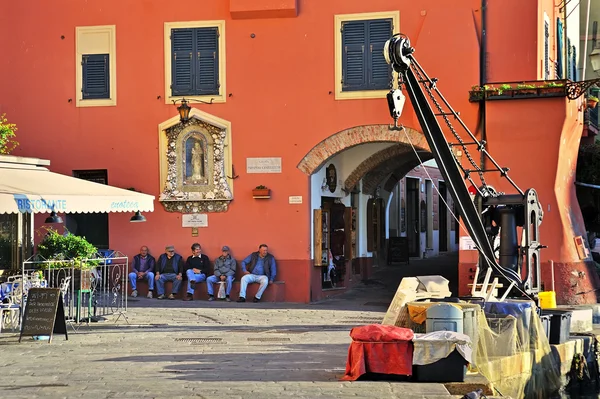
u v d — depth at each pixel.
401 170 31.91
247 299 24.14
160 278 24.38
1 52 25.77
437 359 11.52
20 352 14.57
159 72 25.08
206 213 24.83
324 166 25.73
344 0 24.30
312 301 24.53
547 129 22.72
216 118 24.78
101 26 25.30
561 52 27.56
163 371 12.63
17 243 18.28
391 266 33.12
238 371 12.62
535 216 18.00
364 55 24.22
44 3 25.59
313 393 10.80
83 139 25.38
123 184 25.16
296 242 24.45
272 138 24.61
